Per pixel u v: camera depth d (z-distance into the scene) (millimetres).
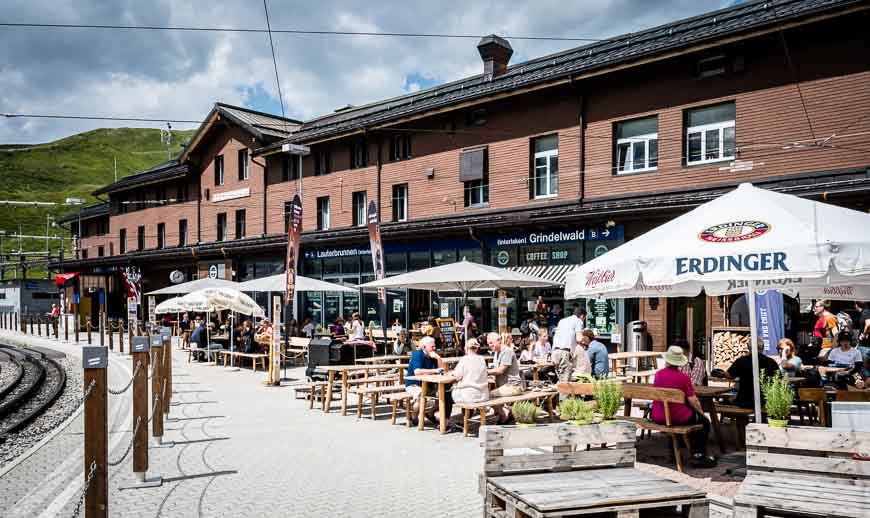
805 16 15656
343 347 15539
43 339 37031
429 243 24469
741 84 17391
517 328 20062
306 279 21391
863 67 15523
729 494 6680
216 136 37188
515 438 5469
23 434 11422
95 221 50781
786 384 6523
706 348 16906
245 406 13375
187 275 39031
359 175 28141
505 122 22750
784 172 16562
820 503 4781
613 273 7270
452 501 6699
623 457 5746
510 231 21641
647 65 18828
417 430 10719
